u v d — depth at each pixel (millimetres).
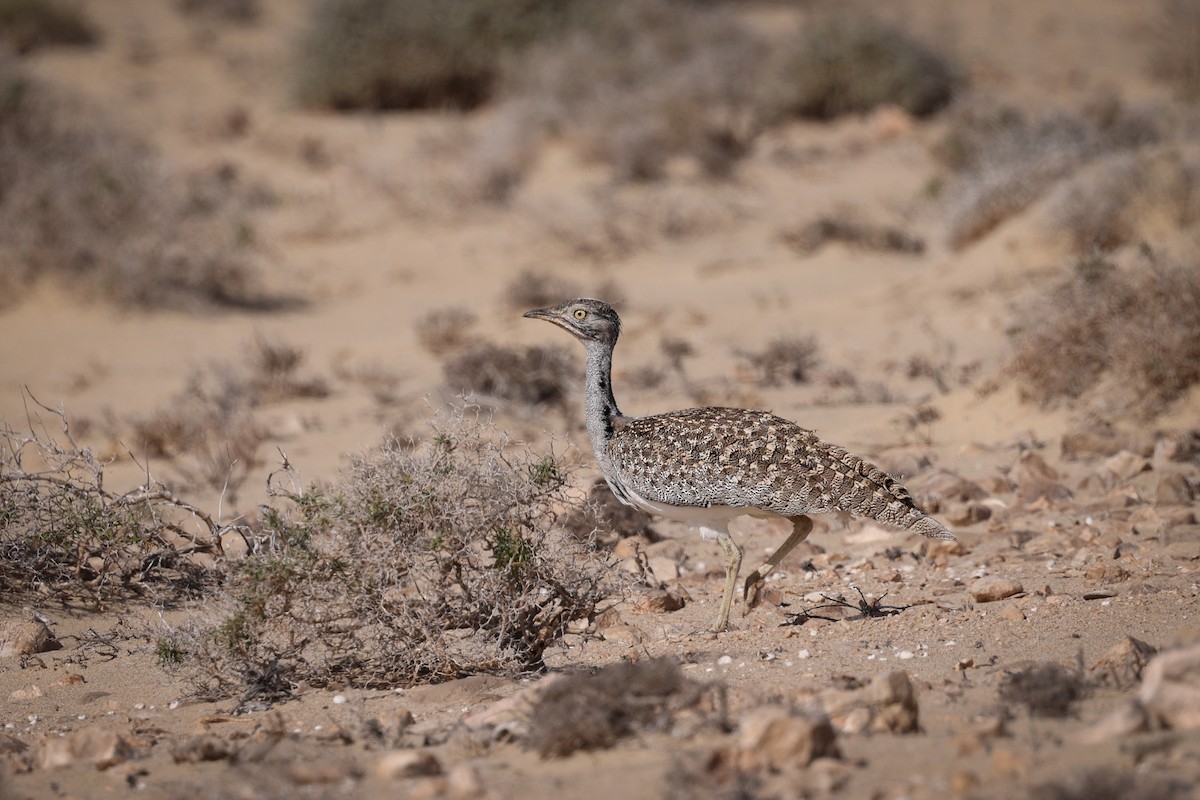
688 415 19219
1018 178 47406
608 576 18250
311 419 34469
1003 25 99125
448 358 40719
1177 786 11172
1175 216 39344
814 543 24141
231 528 21328
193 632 16969
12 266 47781
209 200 56469
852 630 18094
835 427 30859
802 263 51406
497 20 80312
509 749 14141
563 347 39000
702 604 20625
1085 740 12664
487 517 16812
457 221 58625
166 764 14508
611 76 73375
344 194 62562
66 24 87500
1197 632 15688
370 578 16500
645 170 62250
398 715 15523
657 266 52750
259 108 79812
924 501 24719
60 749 14609
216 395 37094
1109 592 18703
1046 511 24453
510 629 17422
